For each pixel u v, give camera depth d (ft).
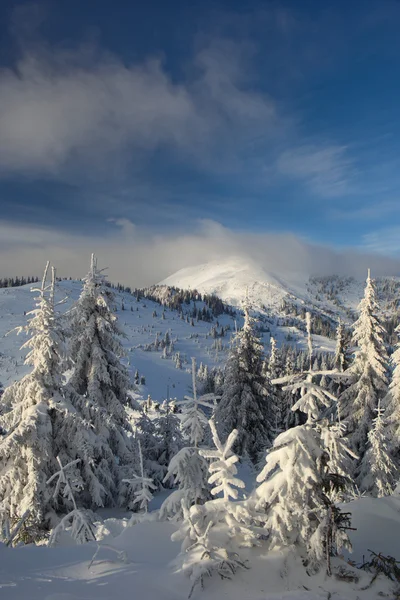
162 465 70.54
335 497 32.32
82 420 48.06
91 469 51.31
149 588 16.71
